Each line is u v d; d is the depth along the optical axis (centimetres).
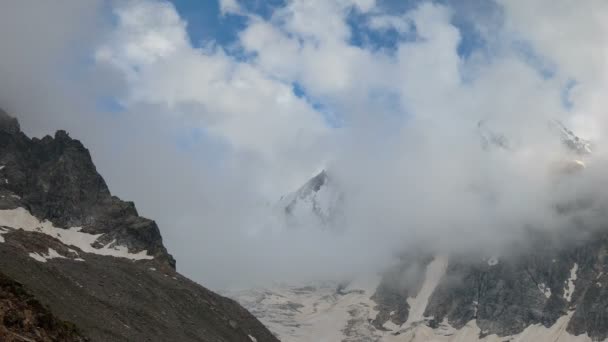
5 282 19475
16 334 17888
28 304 19450
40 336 18650
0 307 18425
